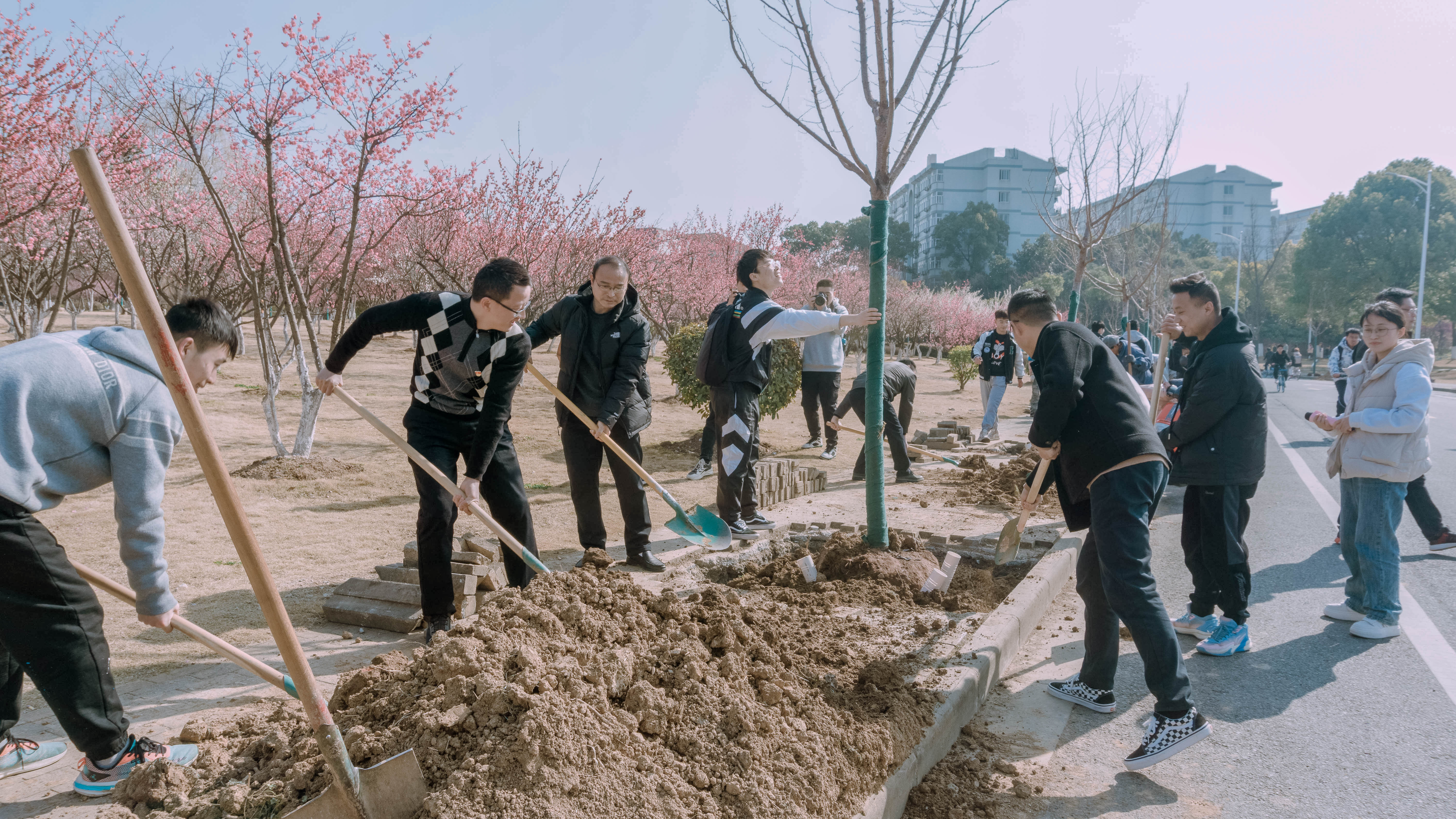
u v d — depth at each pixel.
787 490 7.15
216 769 2.29
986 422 11.94
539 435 10.78
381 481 7.61
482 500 4.70
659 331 19.70
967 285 57.97
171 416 2.32
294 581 4.62
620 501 4.87
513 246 13.24
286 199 10.55
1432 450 11.89
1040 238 86.62
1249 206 111.88
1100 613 3.42
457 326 3.49
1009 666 3.90
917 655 3.62
